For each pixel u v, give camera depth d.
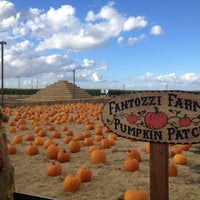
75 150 7.21
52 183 4.95
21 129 11.17
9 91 46.34
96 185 4.80
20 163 6.23
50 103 26.02
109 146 7.68
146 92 2.96
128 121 3.00
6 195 2.98
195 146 7.98
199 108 2.82
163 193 2.97
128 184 4.81
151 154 3.00
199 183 4.91
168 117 2.89
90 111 17.00
